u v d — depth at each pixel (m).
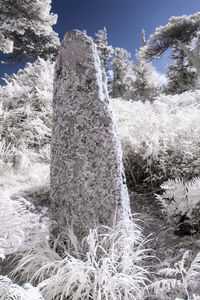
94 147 1.69
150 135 3.04
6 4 9.84
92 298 1.29
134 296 1.30
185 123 3.12
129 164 3.06
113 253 1.45
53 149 1.85
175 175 2.72
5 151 3.93
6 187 3.04
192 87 17.08
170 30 18.05
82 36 1.83
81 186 1.69
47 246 1.64
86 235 1.66
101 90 1.80
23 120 4.74
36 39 18.50
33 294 1.02
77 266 1.29
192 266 1.26
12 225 1.79
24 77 7.56
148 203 2.63
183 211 1.87
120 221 1.56
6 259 1.70
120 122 4.10
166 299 1.25
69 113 1.77
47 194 2.91
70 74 1.80
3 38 11.20
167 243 1.79
